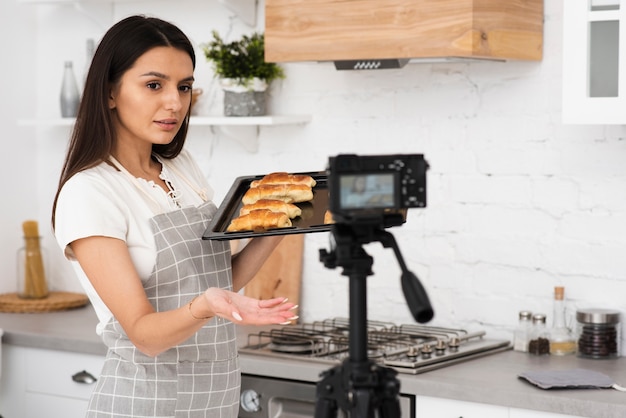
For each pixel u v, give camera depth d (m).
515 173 3.21
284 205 2.35
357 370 1.41
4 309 3.86
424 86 3.35
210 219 2.43
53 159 4.19
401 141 3.41
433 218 3.38
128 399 2.29
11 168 4.12
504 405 2.59
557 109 3.12
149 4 3.93
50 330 3.47
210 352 2.35
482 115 3.26
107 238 2.15
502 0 2.90
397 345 3.05
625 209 3.03
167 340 1.98
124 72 2.24
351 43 2.97
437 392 2.68
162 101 2.25
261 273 3.67
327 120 3.55
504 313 3.26
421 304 1.30
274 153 3.67
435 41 2.83
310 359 2.92
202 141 3.85
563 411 2.51
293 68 3.61
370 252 3.52
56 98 4.18
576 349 3.09
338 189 1.39
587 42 2.71
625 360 2.98
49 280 4.23
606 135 3.04
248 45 3.50
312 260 3.64
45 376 3.42
